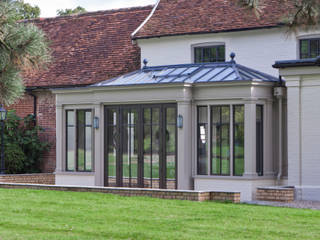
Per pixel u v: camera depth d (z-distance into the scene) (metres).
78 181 23.14
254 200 19.36
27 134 27.50
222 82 19.94
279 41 22.44
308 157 19.03
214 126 20.34
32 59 10.14
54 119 27.67
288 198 18.44
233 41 23.44
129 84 21.33
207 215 14.88
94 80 26.52
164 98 20.73
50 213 15.08
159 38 25.05
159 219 14.22
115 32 29.22
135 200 17.50
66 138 23.62
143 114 21.44
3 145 25.42
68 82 27.11
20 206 16.20
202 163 20.58
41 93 28.09
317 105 18.89
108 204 16.64
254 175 19.61
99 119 22.25
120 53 27.64
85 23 30.92
